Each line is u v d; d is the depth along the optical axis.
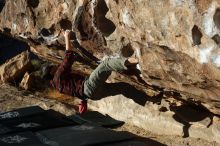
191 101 6.44
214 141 6.52
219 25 4.09
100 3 5.25
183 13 4.34
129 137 6.75
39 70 11.12
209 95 5.34
